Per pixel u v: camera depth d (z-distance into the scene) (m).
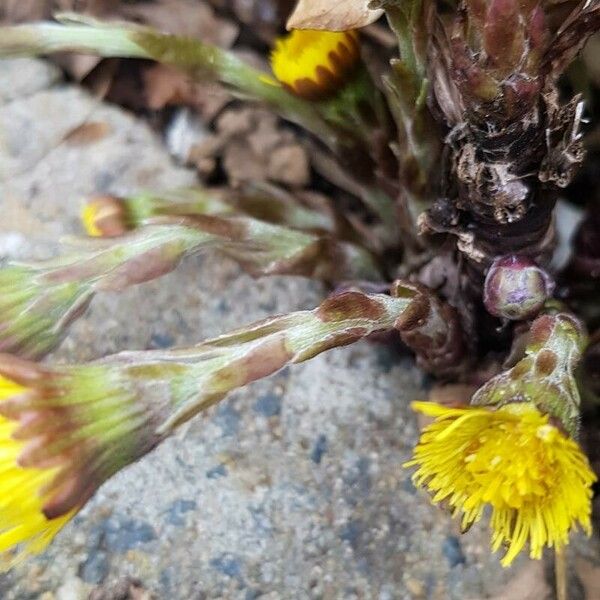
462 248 0.09
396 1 0.08
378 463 0.10
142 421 0.07
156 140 0.13
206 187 0.12
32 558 0.09
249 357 0.07
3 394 0.07
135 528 0.09
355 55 0.09
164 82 0.12
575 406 0.07
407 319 0.08
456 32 0.07
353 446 0.10
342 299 0.08
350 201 0.12
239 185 0.12
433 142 0.09
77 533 0.09
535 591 0.09
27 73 0.13
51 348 0.08
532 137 0.08
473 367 0.10
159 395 0.07
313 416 0.10
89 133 0.12
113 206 0.10
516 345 0.09
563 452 0.07
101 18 0.13
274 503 0.10
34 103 0.12
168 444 0.10
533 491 0.07
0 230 0.11
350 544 0.09
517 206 0.08
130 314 0.11
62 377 0.07
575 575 0.09
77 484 0.07
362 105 0.10
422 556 0.09
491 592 0.09
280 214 0.11
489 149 0.08
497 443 0.07
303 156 0.12
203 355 0.07
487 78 0.07
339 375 0.10
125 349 0.11
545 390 0.07
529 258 0.09
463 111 0.08
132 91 0.13
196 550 0.09
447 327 0.09
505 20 0.07
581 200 0.12
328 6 0.08
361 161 0.10
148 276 0.08
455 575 0.09
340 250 0.10
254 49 0.13
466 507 0.07
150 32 0.10
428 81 0.08
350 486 0.10
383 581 0.09
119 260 0.08
